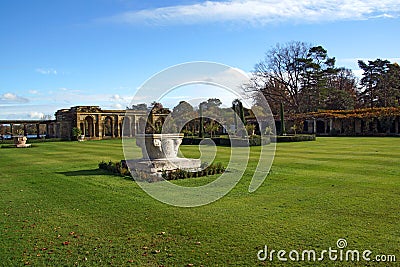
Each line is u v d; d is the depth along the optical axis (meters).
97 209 8.17
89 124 56.41
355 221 6.89
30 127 69.12
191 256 5.39
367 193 9.28
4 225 7.07
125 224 7.01
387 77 59.94
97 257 5.41
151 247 5.78
